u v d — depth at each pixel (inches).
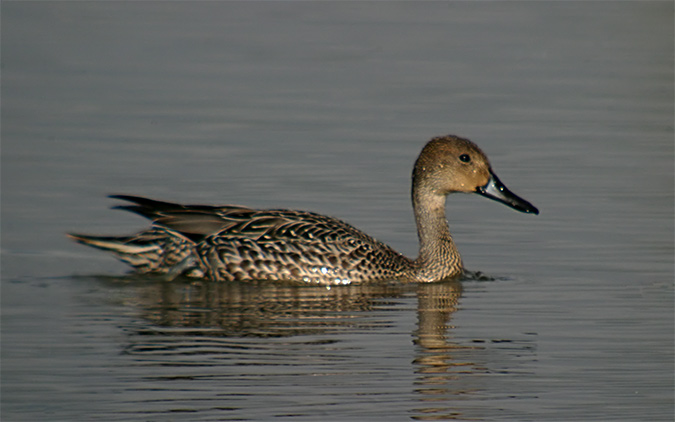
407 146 888.3
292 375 454.0
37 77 1098.7
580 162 853.2
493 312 548.7
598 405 425.1
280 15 1467.8
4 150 850.1
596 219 718.5
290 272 599.2
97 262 633.0
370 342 498.3
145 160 834.2
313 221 613.6
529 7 1562.5
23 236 670.5
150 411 417.1
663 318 535.2
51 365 464.4
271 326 521.0
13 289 578.6
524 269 627.8
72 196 745.6
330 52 1253.7
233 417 410.6
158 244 606.2
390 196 760.3
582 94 1092.5
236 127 938.7
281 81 1112.8
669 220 713.0
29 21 1368.1
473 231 702.5
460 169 618.8
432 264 614.9
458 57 1244.5
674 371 461.1
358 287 597.0
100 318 530.0
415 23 1433.3
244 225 606.5
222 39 1307.8
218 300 565.3
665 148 898.1
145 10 1470.2
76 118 951.6
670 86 1138.0
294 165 830.5
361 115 987.9
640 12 1537.9
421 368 463.8
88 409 416.8
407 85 1109.1
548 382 447.5
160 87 1074.7
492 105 1037.2
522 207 620.4
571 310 549.3
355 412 417.7
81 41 1269.7
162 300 563.2
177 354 479.2
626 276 611.2
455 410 419.2
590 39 1363.2
